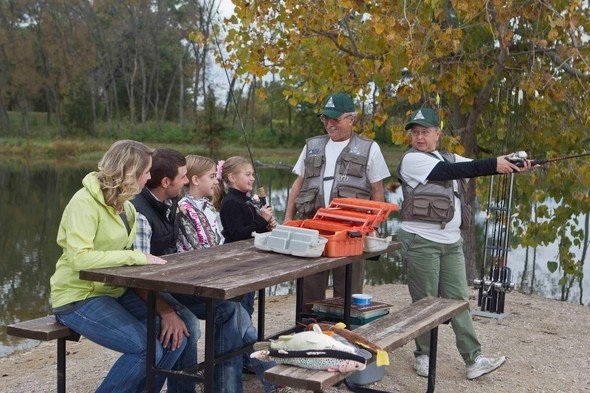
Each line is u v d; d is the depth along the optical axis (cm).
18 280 1106
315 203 516
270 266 367
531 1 704
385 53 716
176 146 4612
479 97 776
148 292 351
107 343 358
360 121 784
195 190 471
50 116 5803
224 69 704
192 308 422
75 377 533
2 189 2661
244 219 479
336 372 315
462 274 499
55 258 1305
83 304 359
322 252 401
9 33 5519
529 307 730
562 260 881
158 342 367
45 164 4034
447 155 502
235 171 483
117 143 363
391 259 1224
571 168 791
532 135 829
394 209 443
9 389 516
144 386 365
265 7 739
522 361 550
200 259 383
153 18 5712
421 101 788
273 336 444
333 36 752
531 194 827
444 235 487
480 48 780
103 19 5775
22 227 1739
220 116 4750
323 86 787
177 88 6019
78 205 354
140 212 388
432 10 681
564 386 501
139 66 5875
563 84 783
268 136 4253
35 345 700
